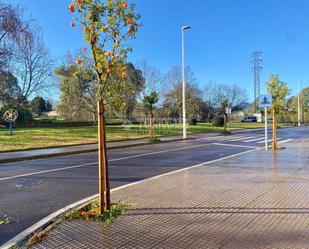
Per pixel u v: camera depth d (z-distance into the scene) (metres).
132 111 46.22
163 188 7.70
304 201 6.25
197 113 66.44
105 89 5.49
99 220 5.31
